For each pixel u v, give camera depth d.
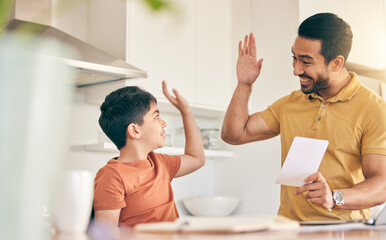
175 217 1.46
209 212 2.84
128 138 1.49
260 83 2.86
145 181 1.41
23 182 0.38
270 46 2.81
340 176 1.53
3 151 0.37
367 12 3.02
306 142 1.10
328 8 2.82
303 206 1.56
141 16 2.47
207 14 2.86
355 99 1.55
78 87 2.53
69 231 0.75
